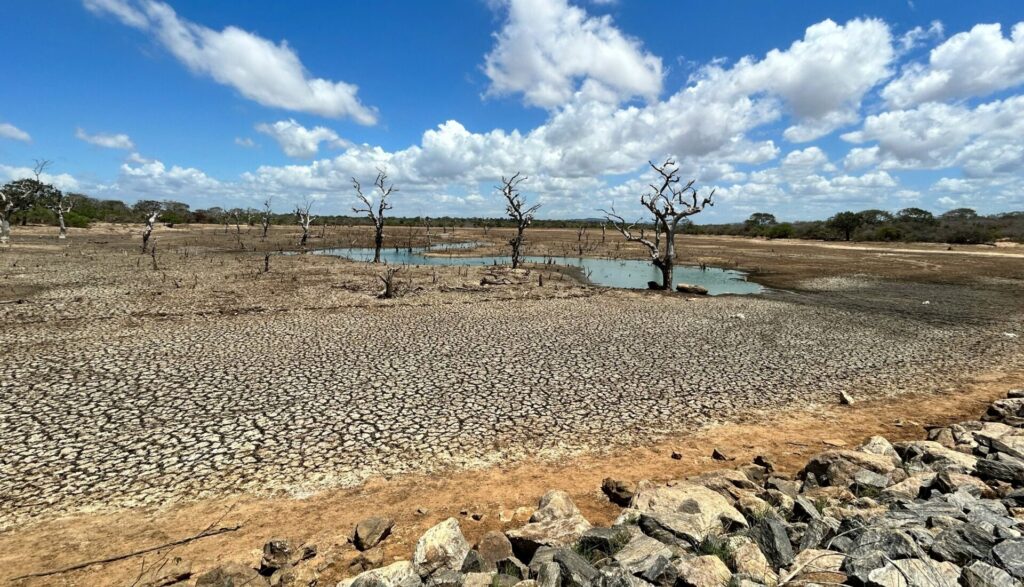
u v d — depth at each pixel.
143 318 26.25
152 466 11.34
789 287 47.06
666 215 43.19
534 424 14.18
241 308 30.02
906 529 7.30
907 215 148.00
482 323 27.56
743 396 16.75
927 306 35.50
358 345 21.91
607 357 20.95
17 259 49.41
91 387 15.90
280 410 14.54
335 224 154.88
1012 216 156.88
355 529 8.58
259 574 7.30
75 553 8.28
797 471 11.59
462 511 9.79
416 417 14.38
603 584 6.25
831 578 6.45
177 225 132.50
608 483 10.52
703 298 38.97
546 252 85.12
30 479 10.64
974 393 17.20
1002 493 9.06
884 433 13.88
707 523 8.05
